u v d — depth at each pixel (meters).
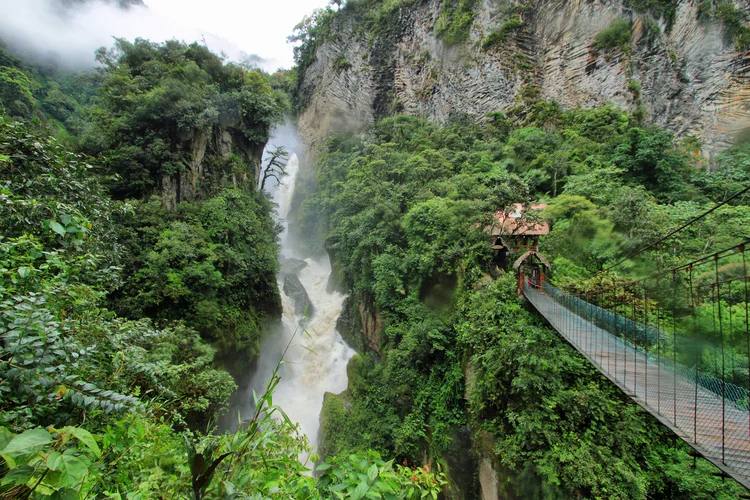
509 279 15.53
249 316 23.75
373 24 53.75
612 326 10.83
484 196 20.28
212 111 26.95
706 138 28.39
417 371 18.16
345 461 2.75
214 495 2.14
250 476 2.62
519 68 38.34
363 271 25.05
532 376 11.27
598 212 19.42
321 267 39.12
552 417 10.54
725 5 29.33
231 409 20.00
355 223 27.05
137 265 19.56
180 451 4.73
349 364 23.91
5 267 4.13
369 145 37.62
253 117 32.53
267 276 26.98
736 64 28.22
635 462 9.32
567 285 15.79
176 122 25.86
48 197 6.14
